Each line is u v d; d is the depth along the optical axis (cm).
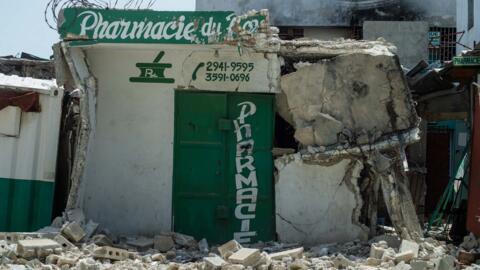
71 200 835
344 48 853
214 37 834
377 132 842
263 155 872
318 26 2270
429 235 948
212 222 873
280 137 919
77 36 841
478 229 819
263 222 867
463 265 702
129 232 884
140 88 891
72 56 848
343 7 2259
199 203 878
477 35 1597
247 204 870
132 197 888
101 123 892
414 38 1827
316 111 856
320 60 862
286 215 855
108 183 889
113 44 848
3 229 879
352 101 849
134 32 836
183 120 885
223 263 631
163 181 885
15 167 888
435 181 1485
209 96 880
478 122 847
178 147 885
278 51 854
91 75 880
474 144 847
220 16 836
